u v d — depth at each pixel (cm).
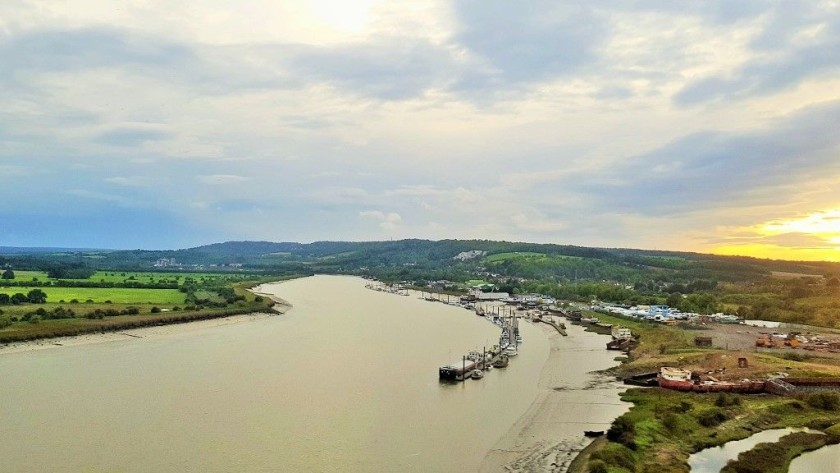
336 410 10631
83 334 18450
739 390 12050
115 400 10994
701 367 14225
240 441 8856
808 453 8712
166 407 10581
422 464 8069
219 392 11744
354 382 12875
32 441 8669
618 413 10625
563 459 8225
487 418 10269
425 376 13638
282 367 14350
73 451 8294
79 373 13312
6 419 9694
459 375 13262
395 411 10656
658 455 8075
